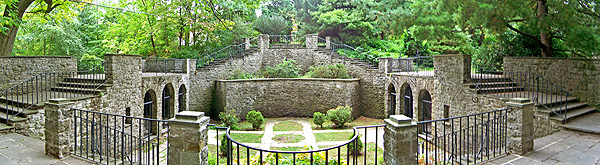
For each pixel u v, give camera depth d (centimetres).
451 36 1325
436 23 1256
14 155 604
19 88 1105
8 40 1236
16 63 1098
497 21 1098
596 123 884
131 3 2192
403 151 460
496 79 1277
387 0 1491
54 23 2241
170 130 480
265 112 1894
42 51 2519
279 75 1994
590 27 1062
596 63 1068
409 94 1548
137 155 1066
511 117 645
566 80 1161
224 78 1927
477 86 1110
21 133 828
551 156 620
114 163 579
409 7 1349
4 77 1062
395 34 1407
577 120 927
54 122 591
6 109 871
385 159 493
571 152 645
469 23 1190
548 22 1063
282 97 1906
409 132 464
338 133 1460
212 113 1869
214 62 1936
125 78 1155
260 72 2119
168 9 2044
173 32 2191
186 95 1656
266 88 1889
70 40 2352
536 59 1259
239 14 2556
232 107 1780
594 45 1125
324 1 2694
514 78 1345
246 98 1838
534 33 1172
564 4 1020
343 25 2620
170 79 1473
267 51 2277
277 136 1402
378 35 2742
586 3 1101
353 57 2136
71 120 620
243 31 2316
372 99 1866
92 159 601
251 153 1108
